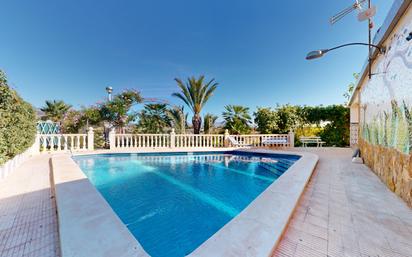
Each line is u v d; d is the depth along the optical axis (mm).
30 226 2014
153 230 2637
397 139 2959
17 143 4312
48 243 1727
